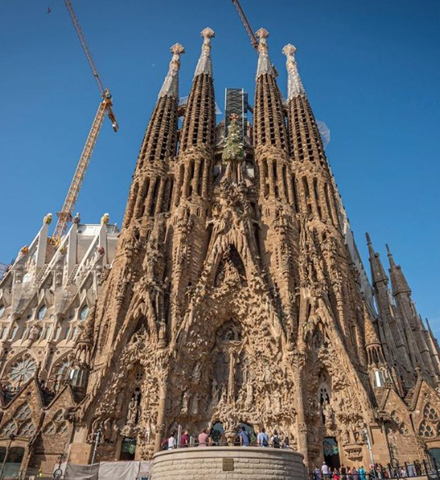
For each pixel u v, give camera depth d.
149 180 61.78
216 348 47.56
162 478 26.77
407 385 59.56
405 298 74.25
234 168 62.19
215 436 42.81
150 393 41.66
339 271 51.53
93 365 45.34
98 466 35.62
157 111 72.88
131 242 52.91
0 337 68.50
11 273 78.81
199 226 55.62
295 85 78.38
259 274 48.50
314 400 41.53
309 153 65.25
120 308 47.19
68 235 90.44
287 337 43.81
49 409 42.12
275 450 26.88
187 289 48.44
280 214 55.66
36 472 38.44
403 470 35.84
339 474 33.34
